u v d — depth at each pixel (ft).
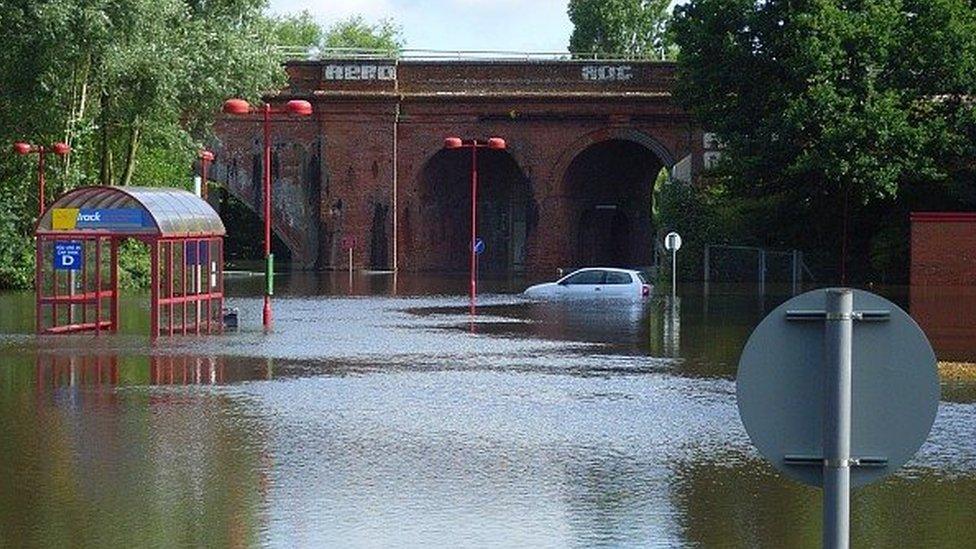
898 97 215.72
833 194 235.20
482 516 56.70
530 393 94.48
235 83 209.36
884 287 220.02
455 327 150.00
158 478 64.28
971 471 67.31
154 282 135.95
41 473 65.41
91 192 136.56
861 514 58.08
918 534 54.44
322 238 289.33
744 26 229.45
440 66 287.69
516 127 286.66
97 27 180.24
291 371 106.73
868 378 26.63
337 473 65.62
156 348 124.67
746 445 73.77
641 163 307.58
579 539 52.85
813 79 218.18
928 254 213.46
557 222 286.66
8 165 200.75
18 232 204.23
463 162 297.74
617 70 283.79
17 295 193.57
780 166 223.71
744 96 231.91
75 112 193.67
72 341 131.44
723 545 52.03
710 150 279.69
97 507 58.23
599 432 77.92
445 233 300.81
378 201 288.51
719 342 132.16
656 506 58.80
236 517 56.29
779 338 27.04
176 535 53.31
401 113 287.69
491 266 306.14
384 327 149.59
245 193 289.74
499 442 74.43
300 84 287.69
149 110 197.16
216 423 80.38
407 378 102.68
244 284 240.32
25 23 179.93
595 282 201.26
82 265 142.82
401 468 66.90
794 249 250.16
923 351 26.48
